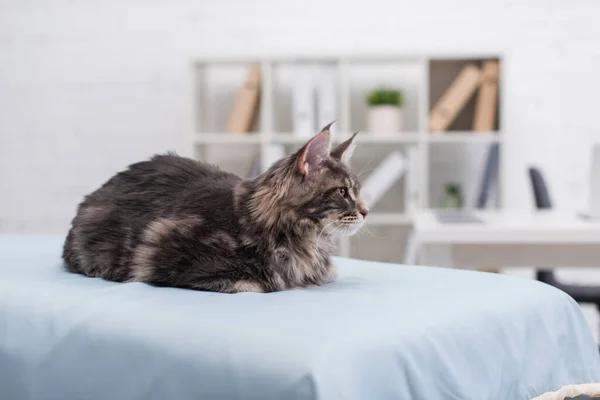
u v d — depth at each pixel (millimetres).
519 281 1631
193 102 4117
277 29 4398
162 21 4473
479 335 1280
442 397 1147
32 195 4648
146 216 1620
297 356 1008
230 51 4438
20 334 1309
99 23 4523
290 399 968
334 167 1568
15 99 4621
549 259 2404
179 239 1512
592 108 4211
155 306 1278
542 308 1509
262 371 1011
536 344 1438
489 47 4219
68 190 4617
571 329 1576
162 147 4516
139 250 1549
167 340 1137
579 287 2916
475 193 4184
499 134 3922
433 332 1192
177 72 4480
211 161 4434
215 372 1054
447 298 1388
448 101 4027
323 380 968
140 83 4516
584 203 4238
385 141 4086
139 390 1121
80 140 4586
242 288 1455
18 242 2316
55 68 4578
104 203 1714
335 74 4055
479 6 4254
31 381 1254
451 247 2426
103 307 1291
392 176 4055
